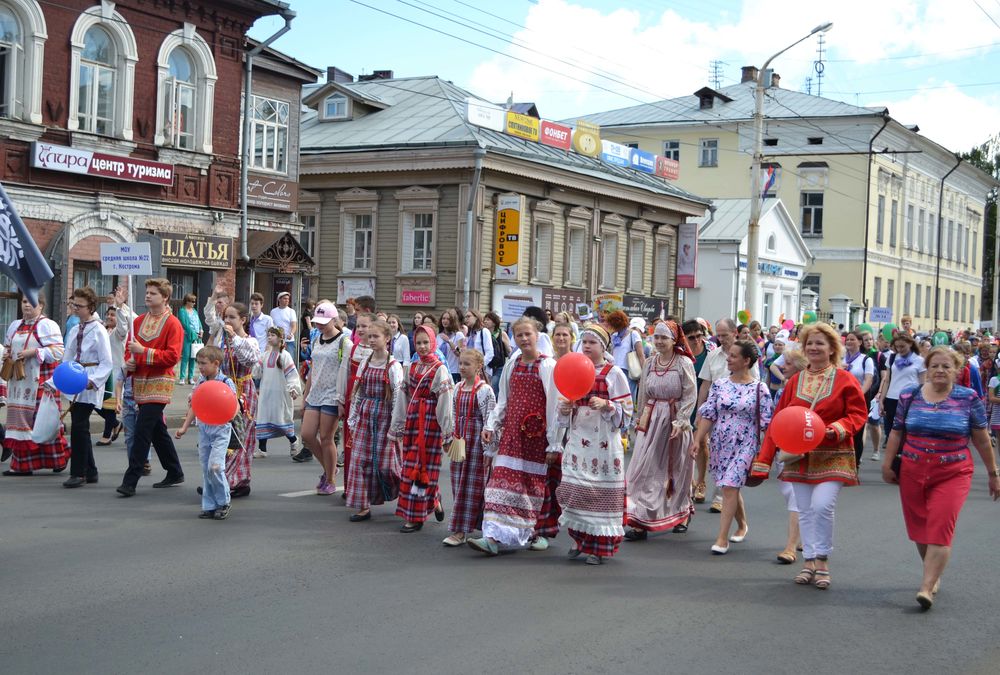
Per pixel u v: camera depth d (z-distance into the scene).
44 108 21.16
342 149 32.56
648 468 9.52
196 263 24.19
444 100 35.47
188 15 23.86
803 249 51.06
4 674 5.35
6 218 10.66
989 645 6.39
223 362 10.58
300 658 5.70
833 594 7.59
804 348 8.01
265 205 26.86
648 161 41.44
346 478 9.84
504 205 31.73
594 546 8.28
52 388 11.36
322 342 10.98
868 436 20.31
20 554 7.96
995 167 85.88
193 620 6.38
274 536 8.89
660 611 6.93
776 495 12.41
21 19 20.78
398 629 6.30
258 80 26.56
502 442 8.50
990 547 9.57
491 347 18.25
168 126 23.66
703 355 12.68
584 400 8.36
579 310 25.95
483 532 8.45
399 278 32.44
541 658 5.83
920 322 65.25
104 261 15.03
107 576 7.38
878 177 56.75
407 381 9.42
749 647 6.20
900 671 5.84
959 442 7.36
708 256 45.41
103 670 5.44
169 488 11.05
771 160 57.28
